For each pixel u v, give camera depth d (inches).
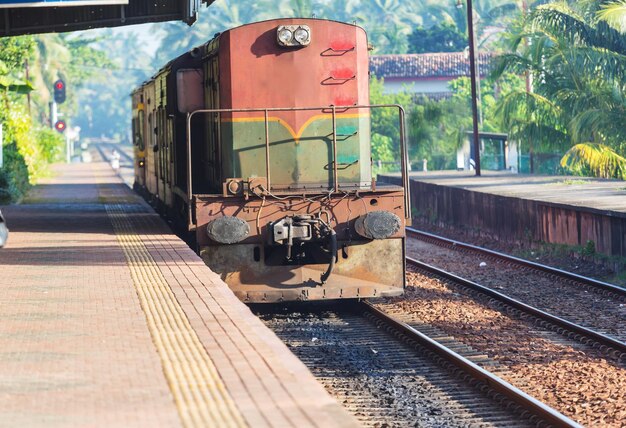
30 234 903.1
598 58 1469.0
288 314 721.6
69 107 4672.7
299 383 339.0
